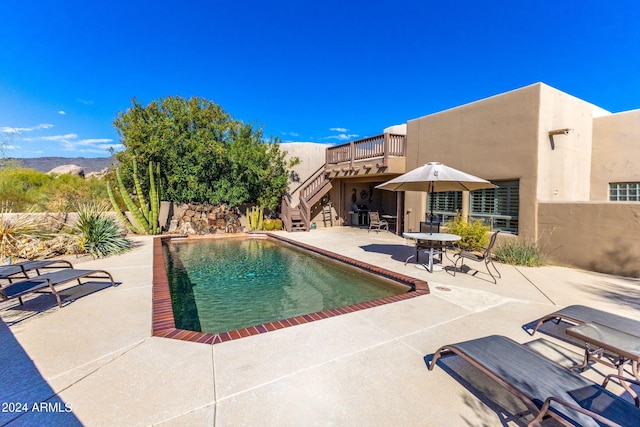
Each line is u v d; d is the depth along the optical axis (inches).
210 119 582.9
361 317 160.6
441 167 253.0
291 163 618.2
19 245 292.2
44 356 116.4
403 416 86.8
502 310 173.8
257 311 206.7
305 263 346.9
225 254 395.2
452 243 332.5
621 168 360.2
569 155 344.2
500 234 338.3
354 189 691.4
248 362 113.8
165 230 539.8
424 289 209.6
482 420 85.8
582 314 141.1
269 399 92.7
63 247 313.4
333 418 85.3
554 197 326.0
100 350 121.3
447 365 114.3
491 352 101.9
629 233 247.8
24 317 155.3
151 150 507.8
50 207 398.6
